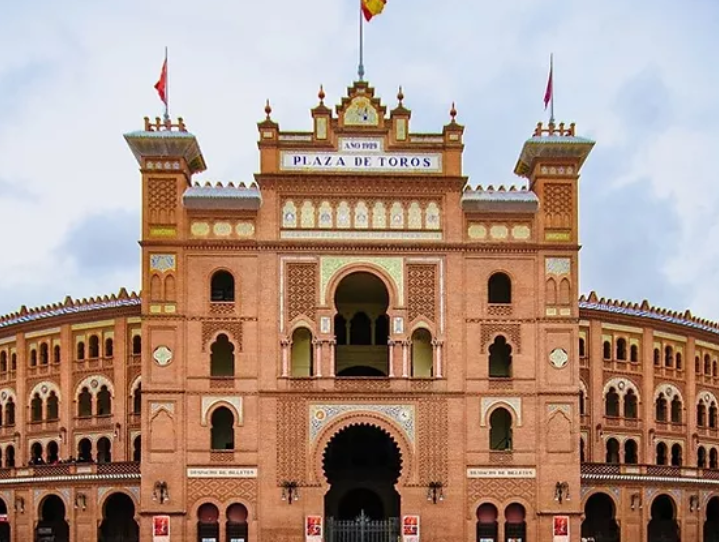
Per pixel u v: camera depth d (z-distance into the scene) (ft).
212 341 219.20
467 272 223.30
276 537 213.66
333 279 221.87
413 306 221.87
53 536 255.29
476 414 218.79
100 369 272.51
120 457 265.54
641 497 253.24
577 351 221.46
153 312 219.20
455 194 224.74
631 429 278.46
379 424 217.56
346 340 247.91
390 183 224.33
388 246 222.48
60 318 279.28
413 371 225.97
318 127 226.17
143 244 221.05
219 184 226.58
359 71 234.38
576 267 224.12
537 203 225.35
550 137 225.76
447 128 226.17
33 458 281.33
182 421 216.13
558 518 216.13
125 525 257.34
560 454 218.18
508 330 221.87
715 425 302.45
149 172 222.89
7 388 289.33
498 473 217.15
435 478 216.74
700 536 263.49
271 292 220.84
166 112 229.25
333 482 241.14
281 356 219.00
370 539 217.77
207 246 221.25
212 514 215.10
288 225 223.10
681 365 293.64
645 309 287.89
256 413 217.15
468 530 215.10
